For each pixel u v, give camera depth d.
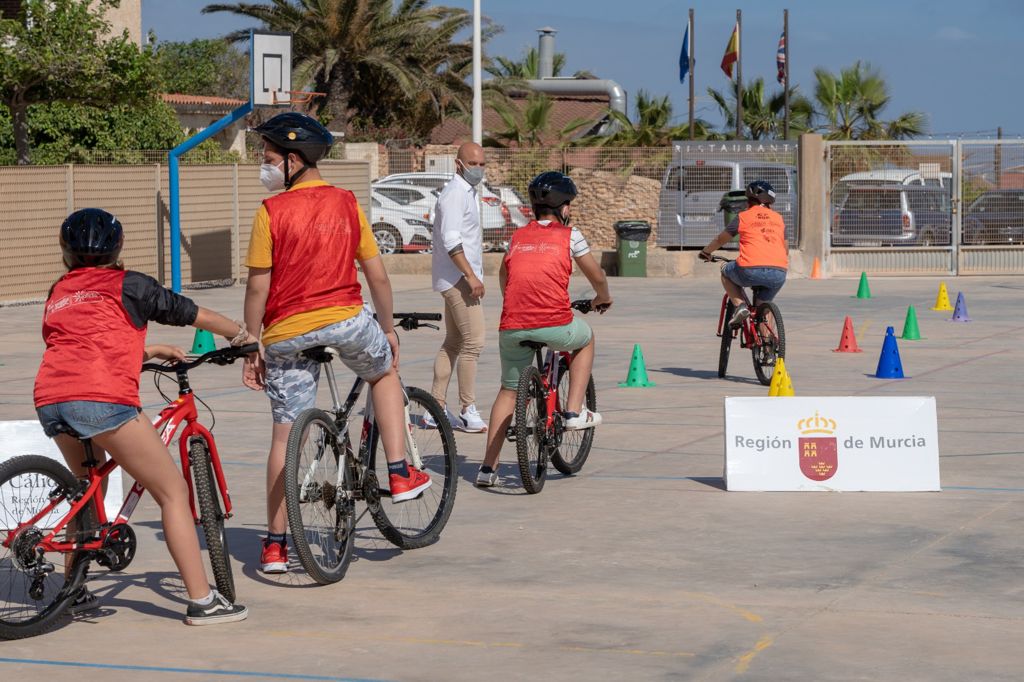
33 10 28.20
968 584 6.70
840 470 8.87
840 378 14.10
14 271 23.27
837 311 22.00
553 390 9.20
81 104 29.80
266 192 29.14
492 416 9.10
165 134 40.25
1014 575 6.85
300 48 52.22
